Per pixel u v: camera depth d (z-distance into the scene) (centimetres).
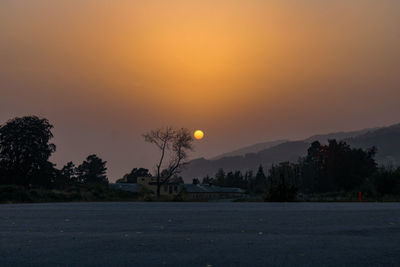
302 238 1062
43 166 7762
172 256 821
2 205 3219
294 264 741
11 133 7656
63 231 1238
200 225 1401
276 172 7675
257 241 1013
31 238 1080
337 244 962
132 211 2241
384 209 2345
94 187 5884
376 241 1008
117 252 866
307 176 9925
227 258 798
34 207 2777
